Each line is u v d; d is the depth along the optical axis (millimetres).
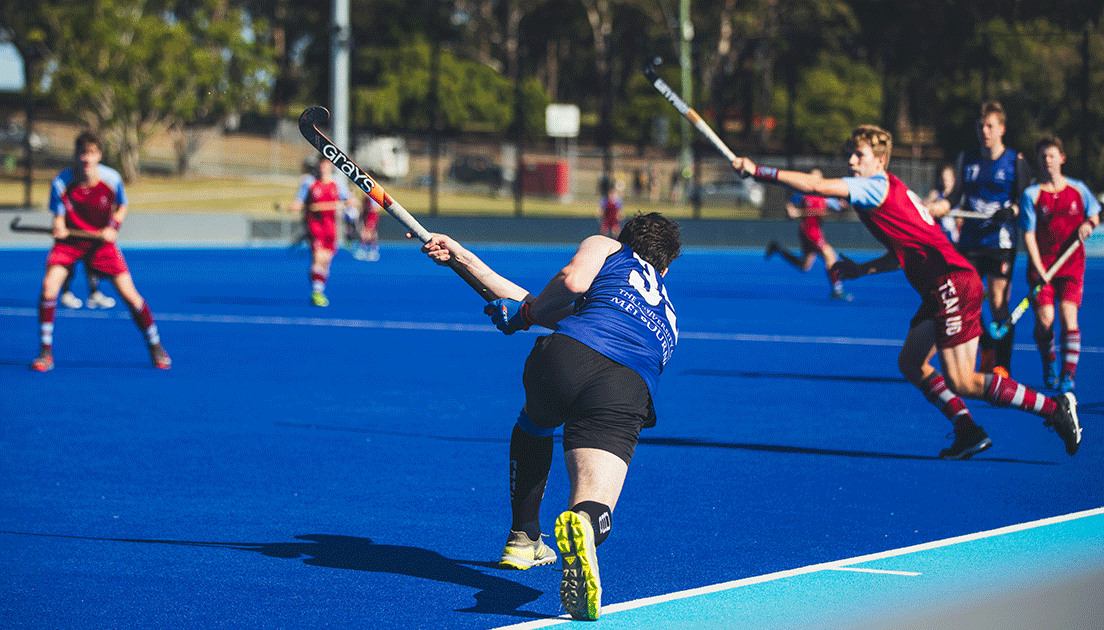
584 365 12992
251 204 128125
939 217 26422
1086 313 50688
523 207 135500
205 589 13820
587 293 13648
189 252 88125
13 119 161125
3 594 13602
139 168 149500
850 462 20828
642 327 13273
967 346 19625
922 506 17719
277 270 71688
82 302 50500
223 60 140625
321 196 49781
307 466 20297
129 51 129625
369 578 14258
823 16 167250
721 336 41094
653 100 190125
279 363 33250
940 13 123625
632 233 14062
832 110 161000
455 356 35094
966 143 124688
